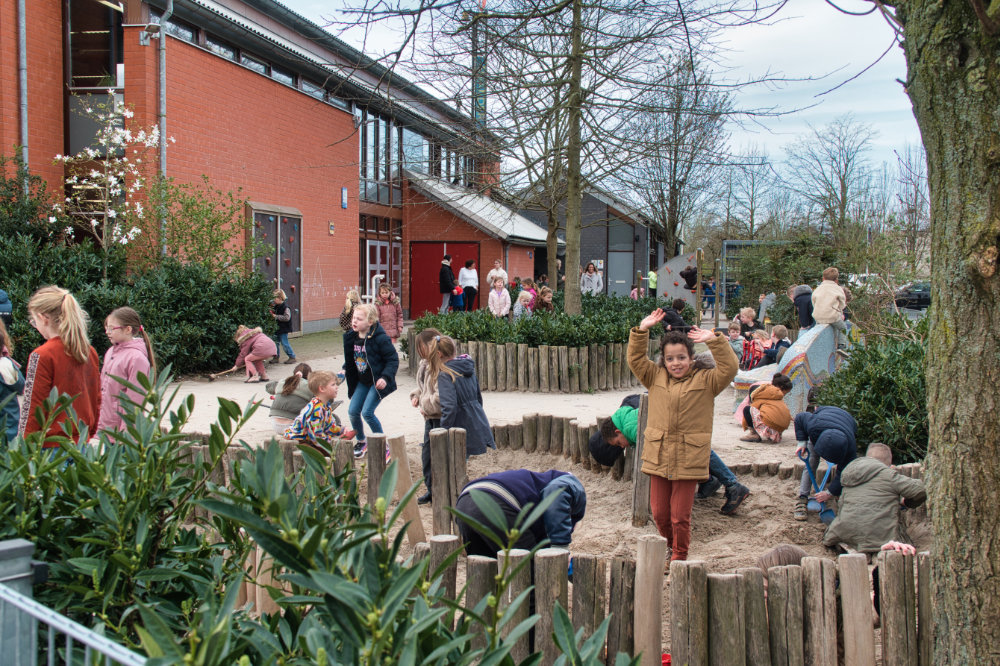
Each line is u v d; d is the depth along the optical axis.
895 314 10.88
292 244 19.45
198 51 15.65
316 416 6.68
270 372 13.81
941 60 2.71
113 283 12.91
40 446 2.87
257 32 17.14
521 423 8.23
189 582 2.72
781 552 4.59
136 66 14.24
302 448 2.68
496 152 14.34
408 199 27.88
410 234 28.23
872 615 3.90
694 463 5.15
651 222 30.47
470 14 6.76
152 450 2.74
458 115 13.65
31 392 4.65
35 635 2.04
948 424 2.79
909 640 3.96
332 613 1.69
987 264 2.62
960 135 2.68
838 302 9.41
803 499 6.34
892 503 5.39
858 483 5.47
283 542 1.70
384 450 6.09
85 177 14.73
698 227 43.56
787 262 22.25
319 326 21.09
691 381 5.16
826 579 3.89
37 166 14.37
